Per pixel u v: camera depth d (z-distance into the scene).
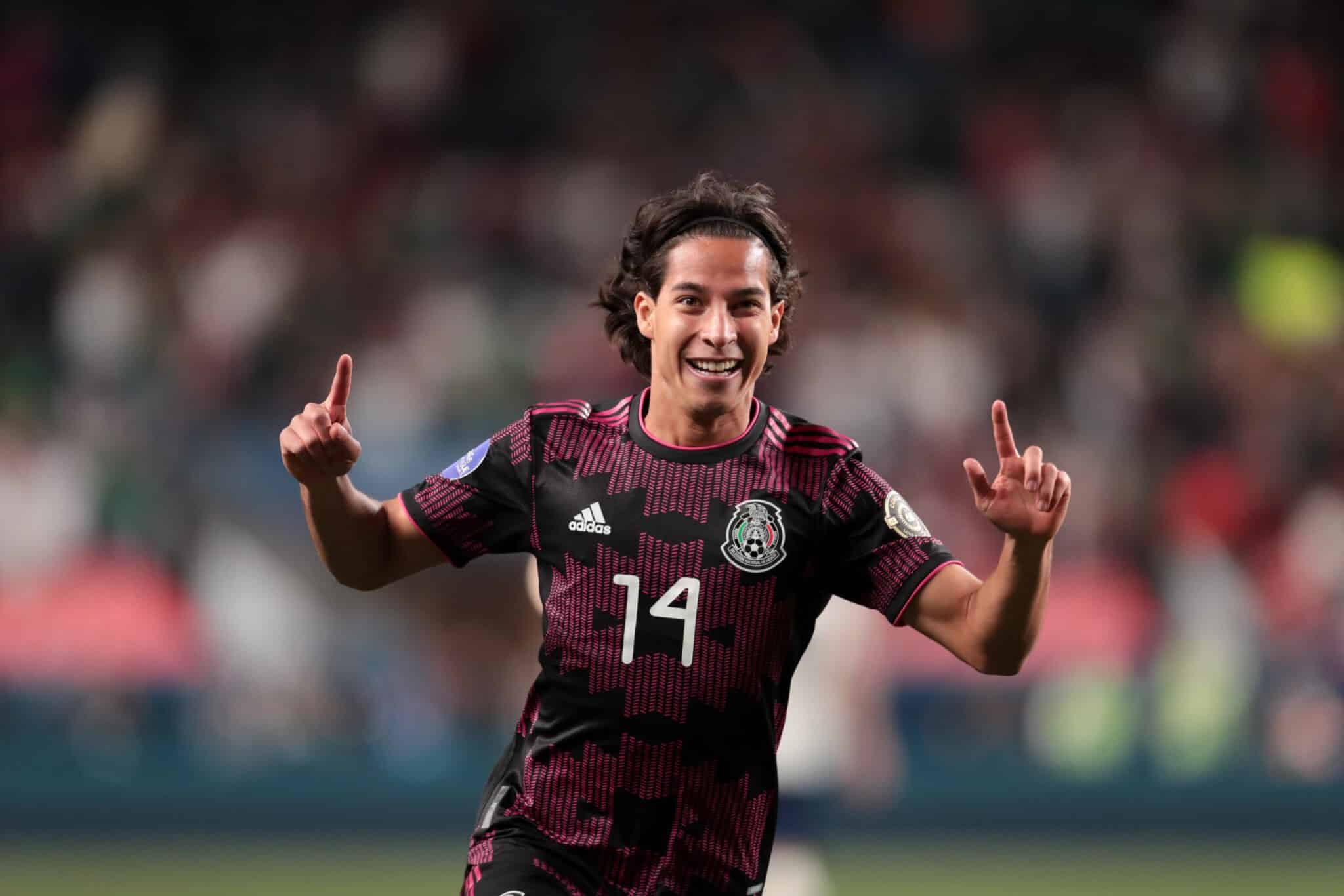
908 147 50.41
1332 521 39.19
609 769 10.91
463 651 35.91
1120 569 37.72
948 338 42.53
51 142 45.59
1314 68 53.53
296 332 41.03
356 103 49.09
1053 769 35.53
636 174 48.44
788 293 11.67
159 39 49.41
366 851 32.09
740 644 10.84
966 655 10.79
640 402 11.54
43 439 36.28
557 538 11.15
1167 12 53.56
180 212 43.22
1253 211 49.19
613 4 51.94
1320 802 35.78
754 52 51.53
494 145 49.00
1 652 34.19
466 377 40.25
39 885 27.69
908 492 39.53
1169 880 29.64
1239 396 43.06
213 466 36.66
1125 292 46.09
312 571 35.94
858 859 31.69
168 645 34.75
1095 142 50.44
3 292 41.09
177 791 33.84
